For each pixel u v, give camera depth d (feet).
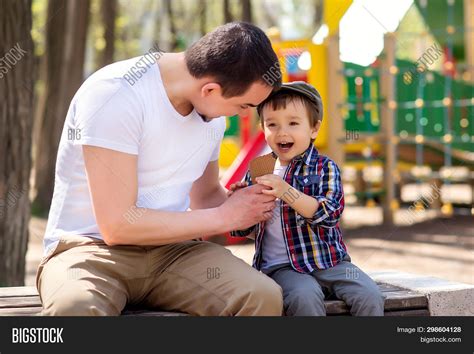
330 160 7.97
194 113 7.43
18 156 12.96
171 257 7.32
